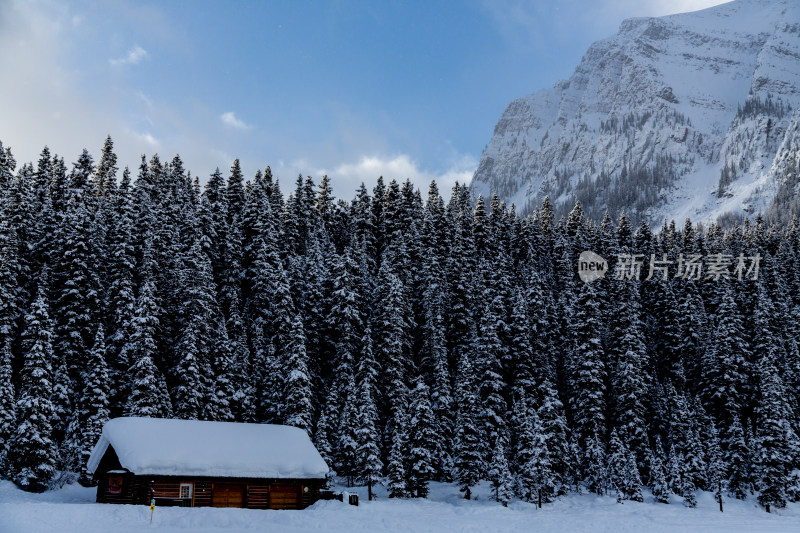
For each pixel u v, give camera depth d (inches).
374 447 2161.7
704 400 2915.8
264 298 2842.0
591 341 2699.3
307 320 2775.6
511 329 2834.6
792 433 2559.1
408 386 2615.7
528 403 2583.7
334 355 2733.8
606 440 2694.4
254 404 2407.7
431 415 2272.4
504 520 1846.7
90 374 2142.0
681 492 2420.0
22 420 1966.0
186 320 2421.3
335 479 2404.0
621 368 2746.1
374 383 2516.0
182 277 2613.2
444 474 2507.4
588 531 1777.8
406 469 2193.7
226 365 2319.1
